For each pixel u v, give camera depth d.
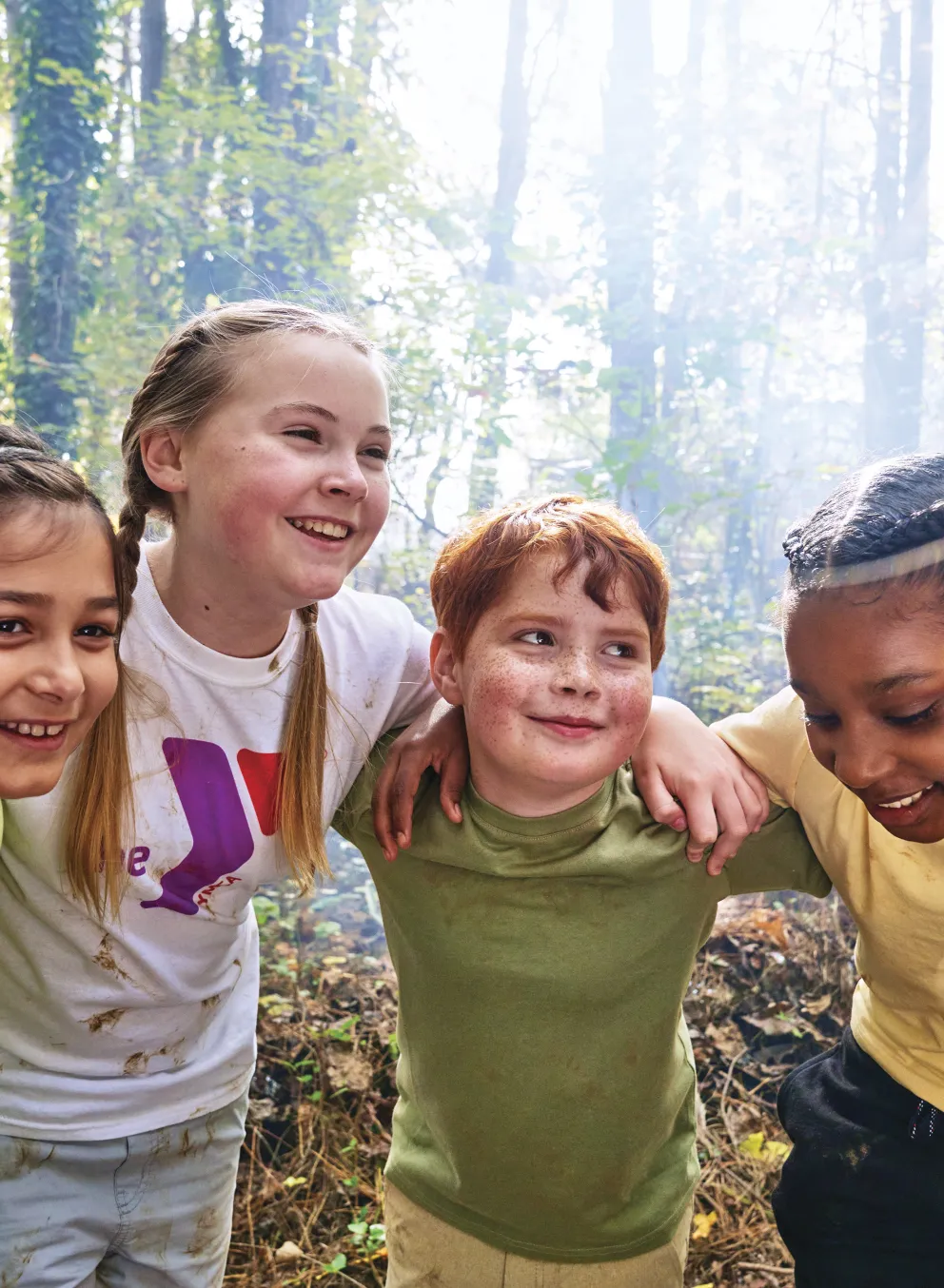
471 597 1.48
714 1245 2.28
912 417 3.53
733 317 3.79
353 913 3.24
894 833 1.31
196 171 4.31
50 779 1.32
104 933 1.60
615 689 1.43
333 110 4.14
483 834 1.54
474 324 4.06
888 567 1.16
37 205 4.38
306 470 1.46
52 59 4.29
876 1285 1.52
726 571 3.92
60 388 4.37
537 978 1.53
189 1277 1.81
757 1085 2.67
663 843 1.53
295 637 1.66
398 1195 1.71
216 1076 1.78
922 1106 1.51
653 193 3.80
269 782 1.65
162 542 1.70
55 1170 1.66
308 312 1.56
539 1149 1.58
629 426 4.01
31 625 1.26
